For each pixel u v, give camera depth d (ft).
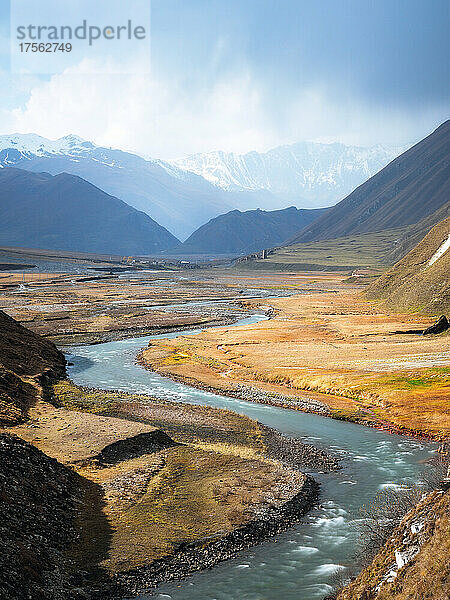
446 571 80.12
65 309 648.38
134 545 121.60
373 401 261.44
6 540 106.83
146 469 164.96
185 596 104.88
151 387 293.43
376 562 97.55
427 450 193.77
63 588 102.42
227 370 338.54
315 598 103.09
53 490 137.18
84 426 197.36
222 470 167.12
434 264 631.56
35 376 281.54
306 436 212.23
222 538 126.11
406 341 422.41
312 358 362.74
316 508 144.05
